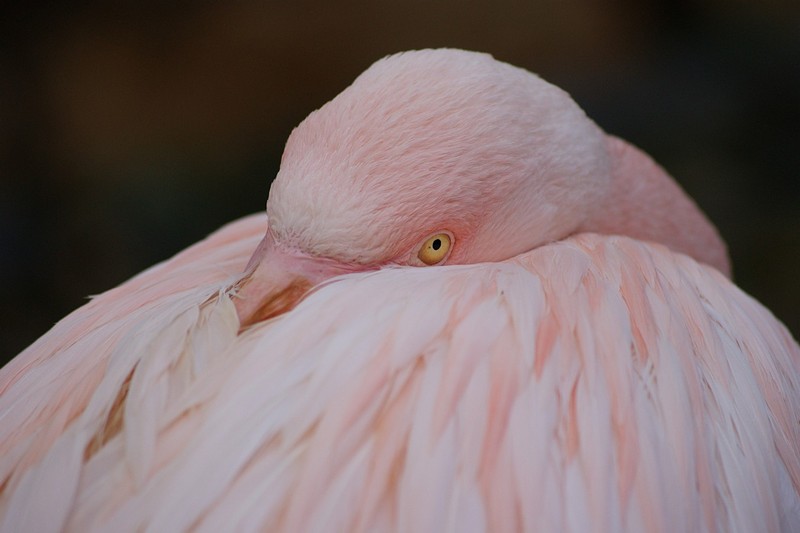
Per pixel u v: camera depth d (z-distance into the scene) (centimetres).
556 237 172
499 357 162
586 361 163
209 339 163
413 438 161
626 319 164
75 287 237
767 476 164
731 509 163
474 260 170
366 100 167
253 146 259
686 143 260
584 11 275
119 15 263
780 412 166
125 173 251
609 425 162
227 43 265
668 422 163
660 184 176
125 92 258
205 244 171
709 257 178
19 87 254
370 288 163
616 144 176
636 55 276
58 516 161
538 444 161
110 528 160
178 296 167
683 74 271
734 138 260
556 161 171
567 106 173
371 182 167
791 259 240
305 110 264
